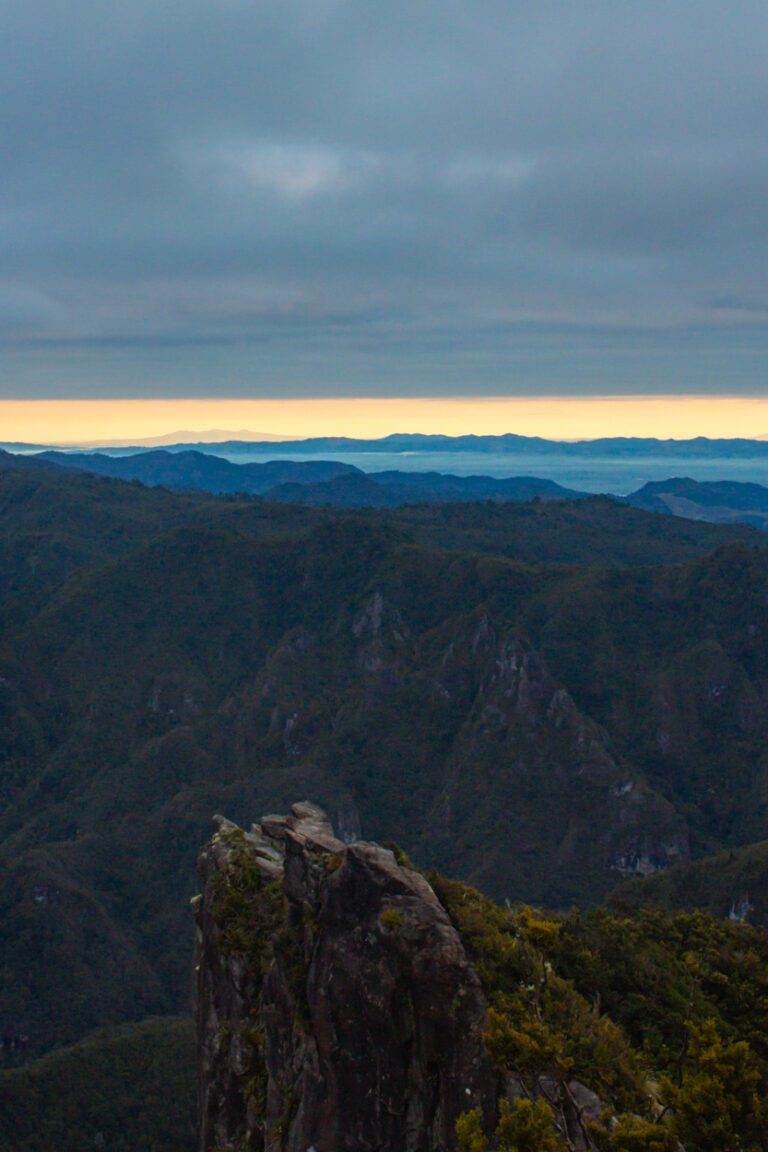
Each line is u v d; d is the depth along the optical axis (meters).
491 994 20.45
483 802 153.88
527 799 152.50
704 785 162.25
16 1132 66.81
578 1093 18.97
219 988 28.27
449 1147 19.42
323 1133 21.22
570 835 144.88
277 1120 23.61
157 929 131.12
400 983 20.92
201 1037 29.08
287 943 24.83
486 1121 19.09
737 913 83.81
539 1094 18.78
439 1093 20.08
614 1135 16.56
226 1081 26.73
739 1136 16.25
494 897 134.12
